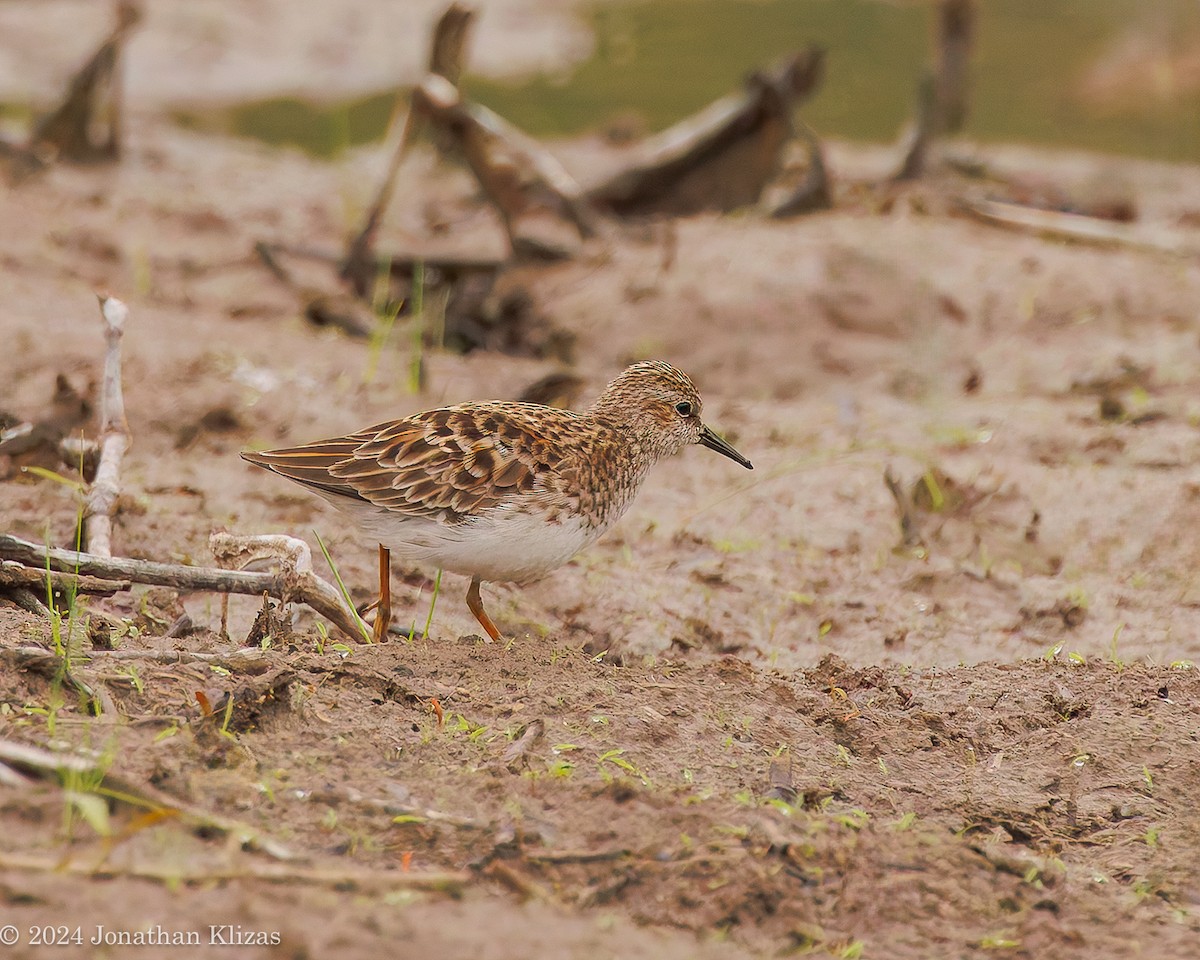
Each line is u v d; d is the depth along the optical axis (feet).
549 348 57.47
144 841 20.57
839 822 23.52
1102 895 23.25
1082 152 85.30
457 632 35.35
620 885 21.49
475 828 22.33
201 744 23.30
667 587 38.75
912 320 58.75
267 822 21.95
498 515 29.76
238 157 79.87
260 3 106.93
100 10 103.40
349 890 20.45
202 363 49.96
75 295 55.72
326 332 56.75
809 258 61.82
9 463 40.91
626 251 62.80
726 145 70.23
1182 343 56.54
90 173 73.26
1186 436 47.26
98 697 24.40
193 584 30.83
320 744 24.31
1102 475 44.60
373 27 106.01
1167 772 27.35
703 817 23.00
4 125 77.87
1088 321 58.65
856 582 39.78
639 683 28.14
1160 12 104.27
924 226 66.44
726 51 103.71
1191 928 22.39
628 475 32.86
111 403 38.22
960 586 39.50
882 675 31.30
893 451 46.96
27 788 21.15
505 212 61.82
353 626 31.12
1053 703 30.12
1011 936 21.77
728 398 54.70
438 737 25.02
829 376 55.83
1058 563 41.16
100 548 32.86
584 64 100.68
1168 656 36.32
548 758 24.64
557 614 37.27
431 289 61.11
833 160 81.15
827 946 21.08
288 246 63.87
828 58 102.58
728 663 29.91
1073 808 26.04
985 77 99.35
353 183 76.74
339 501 30.30
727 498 44.47
